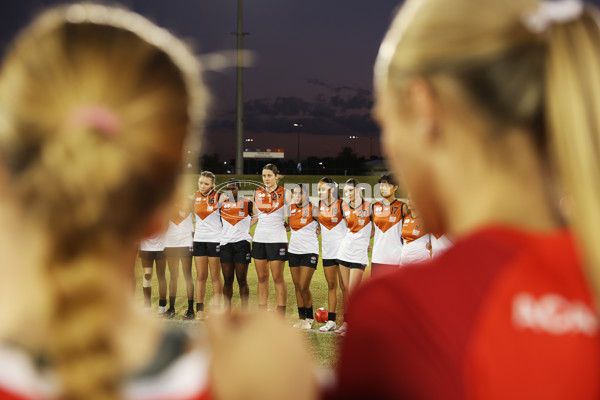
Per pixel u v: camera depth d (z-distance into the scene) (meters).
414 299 0.65
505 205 0.73
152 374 0.60
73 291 0.57
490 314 0.65
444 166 0.75
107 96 0.60
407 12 0.78
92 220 0.58
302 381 0.60
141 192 0.62
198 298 7.82
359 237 7.04
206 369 0.62
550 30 0.71
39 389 0.57
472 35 0.70
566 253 0.72
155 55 0.63
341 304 7.61
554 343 0.66
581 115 0.68
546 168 0.75
